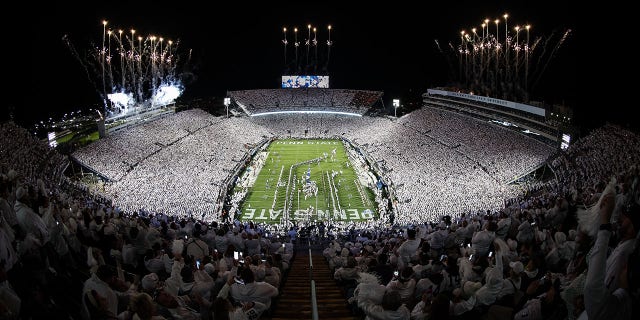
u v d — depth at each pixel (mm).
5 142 49094
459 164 65500
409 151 78375
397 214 50469
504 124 74938
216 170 69562
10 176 17109
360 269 16844
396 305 8766
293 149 96312
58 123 79375
